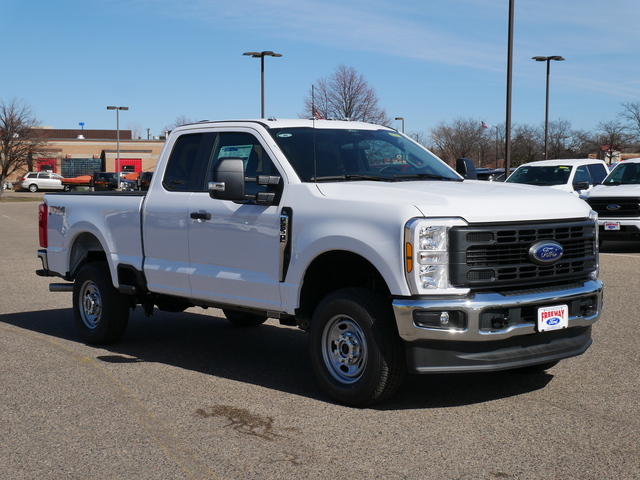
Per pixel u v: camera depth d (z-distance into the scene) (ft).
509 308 16.62
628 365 21.54
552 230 17.53
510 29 74.74
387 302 17.38
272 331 28.30
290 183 19.35
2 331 28.02
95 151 249.14
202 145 22.33
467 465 14.10
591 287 18.26
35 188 204.54
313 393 19.30
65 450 15.28
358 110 132.05
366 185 18.54
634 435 15.65
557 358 17.58
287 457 14.66
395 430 16.17
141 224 23.48
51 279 42.45
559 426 16.30
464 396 18.76
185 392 19.51
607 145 191.42
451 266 16.29
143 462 14.56
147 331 28.25
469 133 221.05
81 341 26.35
